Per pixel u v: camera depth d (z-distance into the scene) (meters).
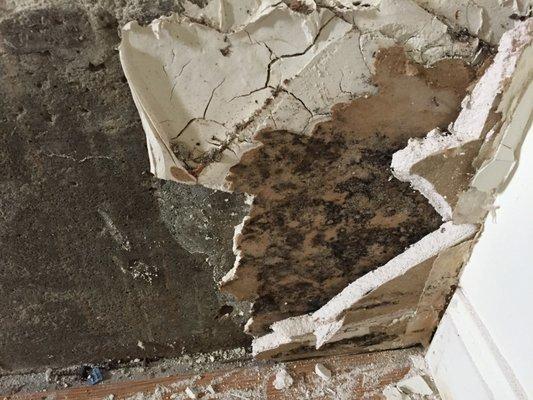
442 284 1.43
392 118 1.05
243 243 1.28
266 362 1.67
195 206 1.21
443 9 0.93
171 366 1.69
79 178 1.12
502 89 0.97
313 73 0.96
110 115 1.01
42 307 1.44
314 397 1.59
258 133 1.01
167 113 0.97
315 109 1.00
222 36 0.90
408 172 1.12
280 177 1.12
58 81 0.95
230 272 1.39
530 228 1.05
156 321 1.55
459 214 1.23
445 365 1.52
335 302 1.48
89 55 0.92
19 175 1.10
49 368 1.68
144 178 1.14
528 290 1.08
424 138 1.10
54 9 0.85
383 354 1.69
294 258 1.36
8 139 1.03
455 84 1.01
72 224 1.22
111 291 1.42
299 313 1.57
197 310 1.53
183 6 0.88
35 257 1.29
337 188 1.18
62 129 1.03
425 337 1.67
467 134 1.07
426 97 1.02
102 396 1.63
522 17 0.94
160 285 1.43
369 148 1.10
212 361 1.69
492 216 1.20
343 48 0.94
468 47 0.96
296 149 1.06
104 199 1.18
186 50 0.91
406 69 0.97
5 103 0.97
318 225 1.27
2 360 1.62
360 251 1.37
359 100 1.00
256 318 1.56
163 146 0.99
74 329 1.54
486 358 1.28
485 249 1.25
